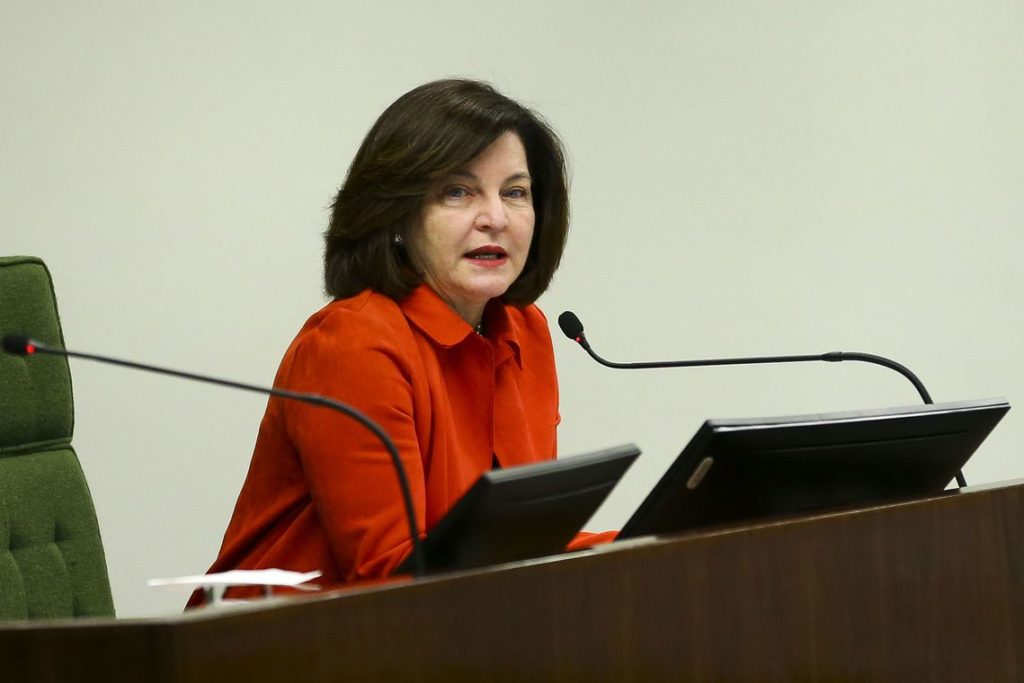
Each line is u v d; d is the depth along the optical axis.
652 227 12.23
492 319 7.29
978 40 12.64
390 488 5.98
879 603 5.03
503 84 11.74
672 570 4.35
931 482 5.82
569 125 12.00
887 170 12.54
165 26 10.33
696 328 12.30
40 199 9.85
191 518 10.32
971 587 5.40
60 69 9.96
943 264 12.55
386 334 6.33
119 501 10.06
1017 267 12.62
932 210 12.55
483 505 4.20
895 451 5.45
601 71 12.15
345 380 6.12
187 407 10.33
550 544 4.73
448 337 6.67
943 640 5.25
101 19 10.12
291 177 10.78
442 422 6.48
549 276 7.52
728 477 4.96
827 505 5.41
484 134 6.79
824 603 4.83
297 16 10.84
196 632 3.11
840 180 12.50
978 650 5.39
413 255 6.96
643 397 12.17
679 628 4.34
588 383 12.00
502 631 3.85
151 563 10.17
